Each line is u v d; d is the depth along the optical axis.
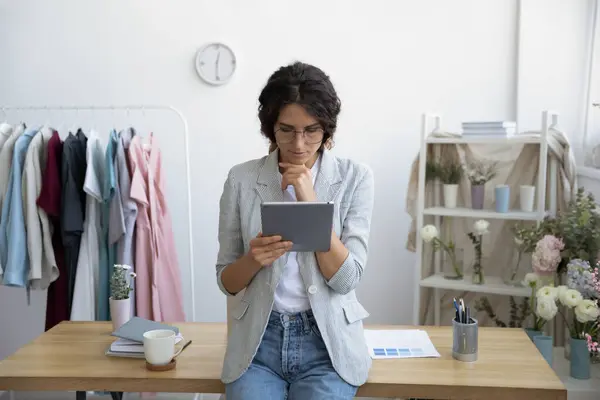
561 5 3.08
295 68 1.65
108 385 1.80
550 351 2.51
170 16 3.38
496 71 3.26
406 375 1.81
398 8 3.30
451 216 3.17
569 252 2.66
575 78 3.10
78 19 3.40
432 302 3.20
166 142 3.44
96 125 3.45
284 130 1.65
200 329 2.25
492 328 2.25
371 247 3.43
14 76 3.44
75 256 2.94
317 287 1.71
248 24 3.37
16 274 2.79
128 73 3.42
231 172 1.85
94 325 2.30
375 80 3.34
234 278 1.73
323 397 1.62
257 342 1.70
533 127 3.17
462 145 3.04
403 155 3.37
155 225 2.93
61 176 2.87
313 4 3.34
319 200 1.76
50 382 1.80
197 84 3.41
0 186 2.88
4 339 3.52
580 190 2.69
